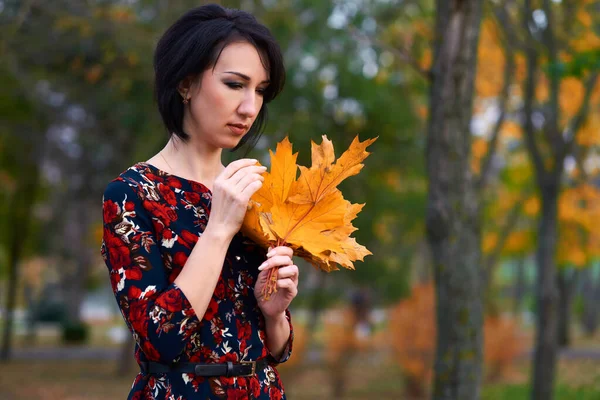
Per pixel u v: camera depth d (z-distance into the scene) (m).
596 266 31.48
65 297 31.81
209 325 1.73
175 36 1.79
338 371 13.04
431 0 9.97
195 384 1.70
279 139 10.41
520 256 20.50
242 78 1.76
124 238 1.68
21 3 9.62
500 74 9.89
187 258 1.72
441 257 5.10
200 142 1.85
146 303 1.62
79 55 10.73
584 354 20.11
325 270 1.81
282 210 1.75
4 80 11.74
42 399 12.35
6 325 18.64
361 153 1.72
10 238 18.64
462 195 5.07
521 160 14.62
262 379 1.80
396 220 14.52
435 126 5.11
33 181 17.31
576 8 8.09
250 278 1.83
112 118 12.98
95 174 15.62
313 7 10.75
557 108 8.69
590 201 13.05
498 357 14.16
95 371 16.30
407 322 12.80
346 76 10.91
